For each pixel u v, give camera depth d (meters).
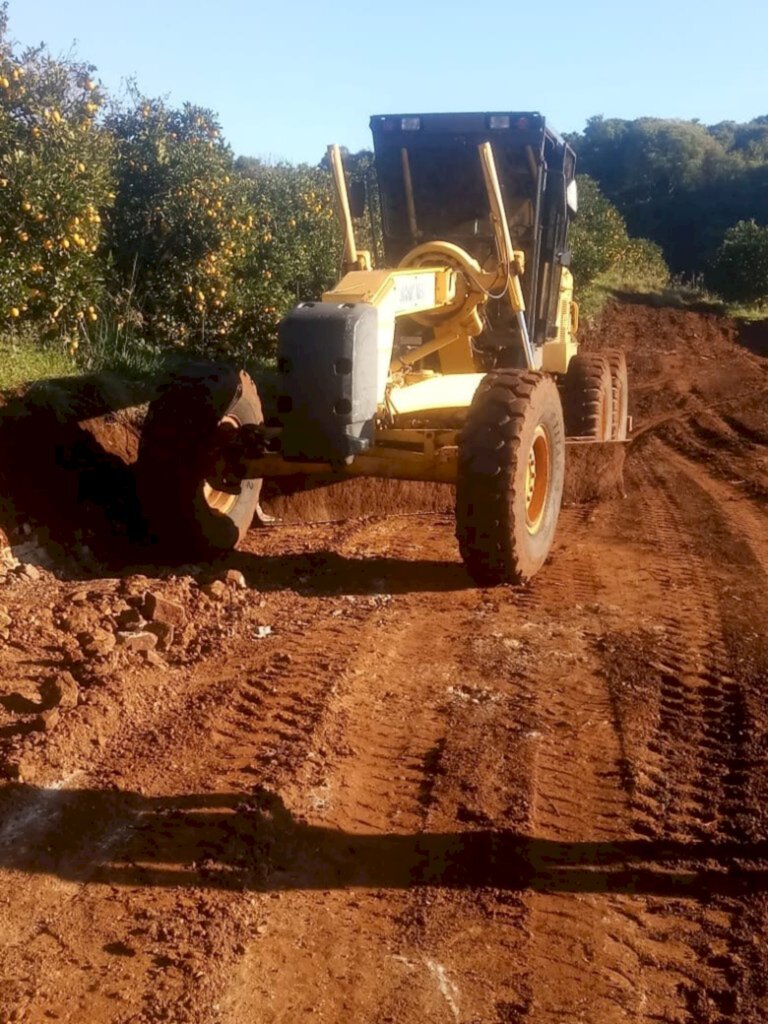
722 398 19.75
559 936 3.66
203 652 5.99
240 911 3.68
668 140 87.62
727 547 8.57
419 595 7.17
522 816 4.34
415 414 7.77
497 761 4.77
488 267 9.04
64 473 7.73
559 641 6.26
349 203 8.74
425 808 4.39
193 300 11.54
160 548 7.63
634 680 5.71
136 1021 3.14
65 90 9.50
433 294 7.75
